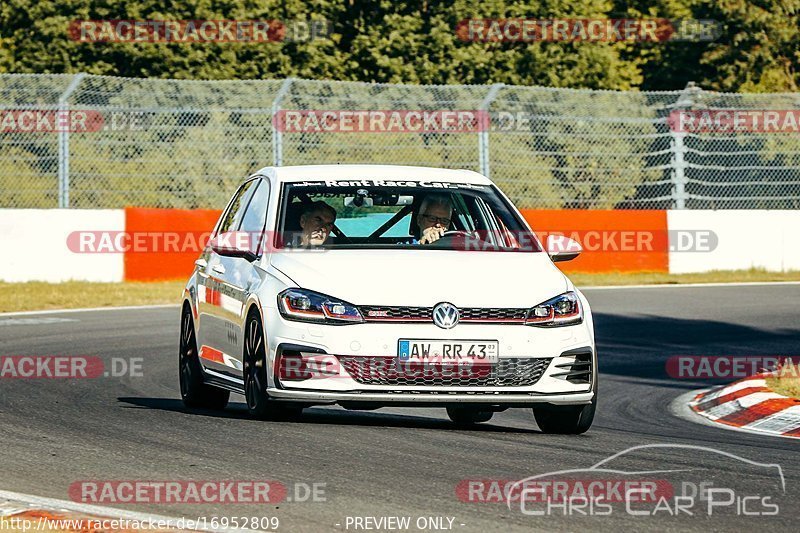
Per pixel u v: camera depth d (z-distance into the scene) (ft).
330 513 67.15
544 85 374.84
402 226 105.81
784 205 302.86
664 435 101.86
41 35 361.51
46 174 273.95
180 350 117.60
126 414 104.37
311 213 102.78
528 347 92.53
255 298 96.37
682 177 290.76
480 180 111.24
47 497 70.59
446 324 91.66
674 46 421.59
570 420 98.02
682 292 245.24
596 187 298.56
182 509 67.92
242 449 85.40
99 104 281.95
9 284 243.60
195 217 257.75
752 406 115.44
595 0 387.14
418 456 84.28
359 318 91.66
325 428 94.63
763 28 416.26
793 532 65.46
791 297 237.04
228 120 291.58
